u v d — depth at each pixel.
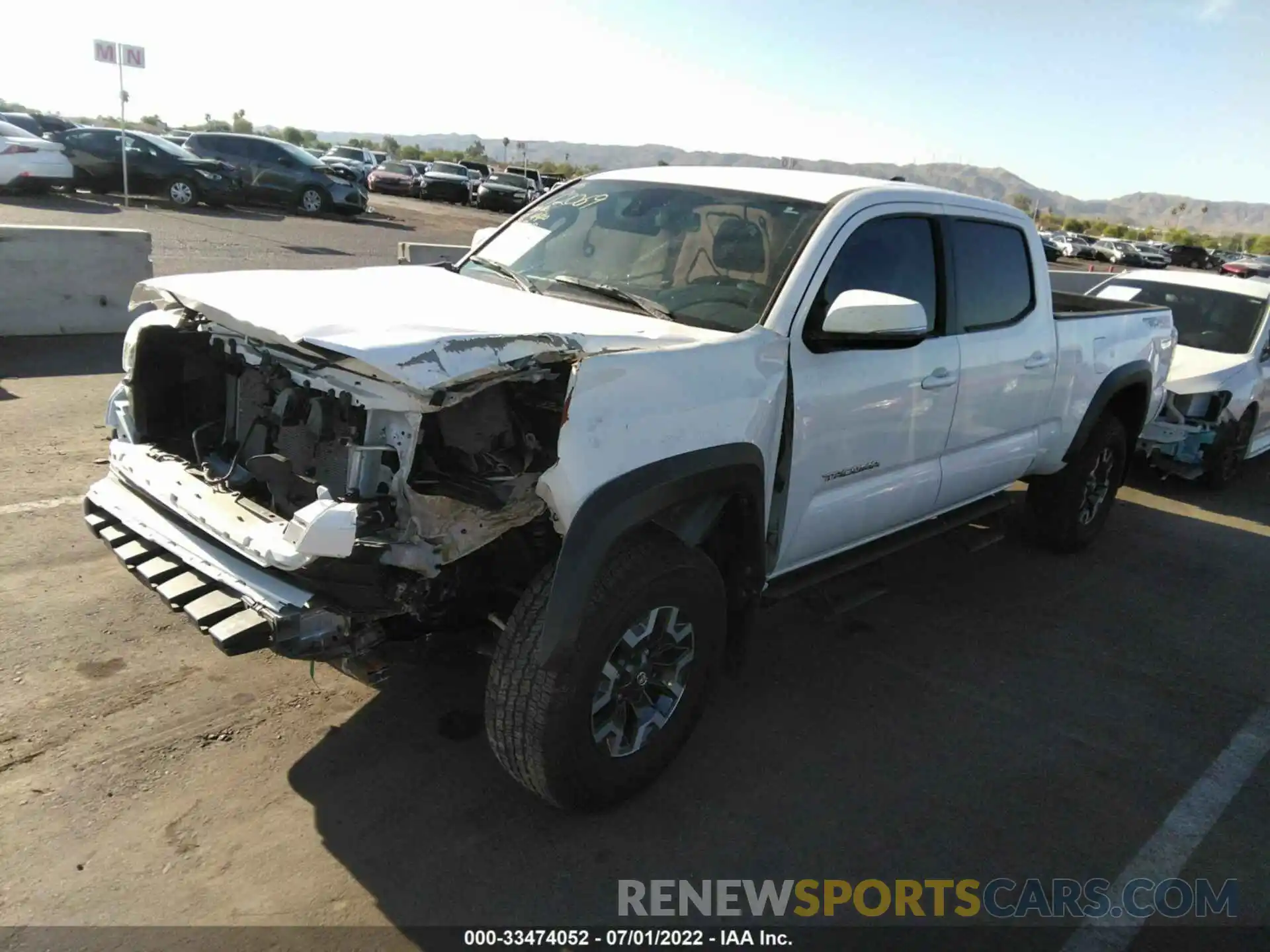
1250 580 5.69
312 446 2.83
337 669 2.93
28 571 4.16
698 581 2.97
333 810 2.90
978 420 4.37
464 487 2.61
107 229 8.85
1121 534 6.38
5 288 8.30
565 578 2.54
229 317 2.74
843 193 3.73
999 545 5.91
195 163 20.61
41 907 2.43
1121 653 4.54
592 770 2.83
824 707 3.80
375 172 37.72
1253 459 9.06
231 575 2.63
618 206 4.01
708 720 3.63
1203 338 7.95
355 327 2.54
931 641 4.48
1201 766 3.61
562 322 2.94
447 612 2.86
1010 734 3.72
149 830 2.74
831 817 3.11
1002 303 4.50
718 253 3.59
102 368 7.69
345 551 2.37
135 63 18.95
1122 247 49.56
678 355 2.88
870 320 3.18
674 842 2.92
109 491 3.23
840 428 3.53
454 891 2.63
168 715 3.28
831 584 4.24
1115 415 5.93
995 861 2.98
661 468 2.76
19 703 3.26
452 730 3.37
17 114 29.16
